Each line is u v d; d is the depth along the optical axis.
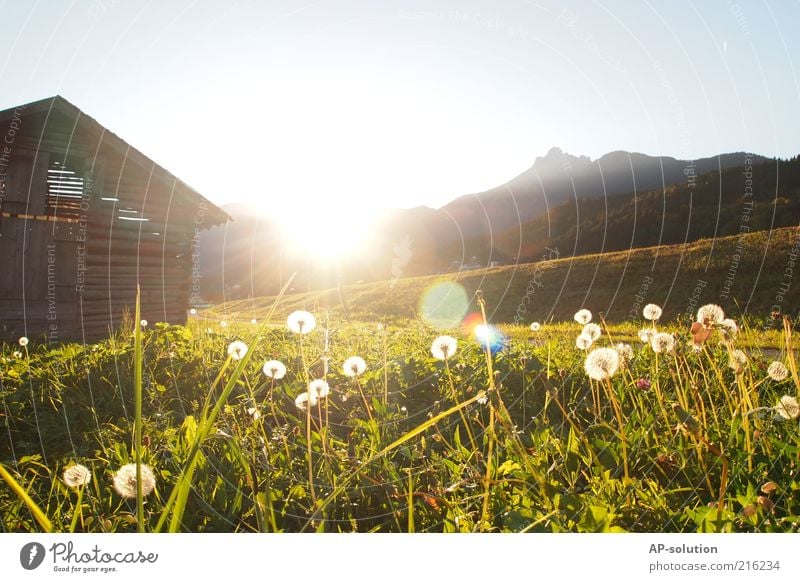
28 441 3.53
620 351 3.03
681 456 2.38
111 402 4.18
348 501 2.34
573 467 2.42
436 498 2.20
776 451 2.38
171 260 14.60
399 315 26.03
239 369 1.28
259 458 2.57
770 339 4.52
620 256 30.06
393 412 3.71
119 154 13.52
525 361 4.30
